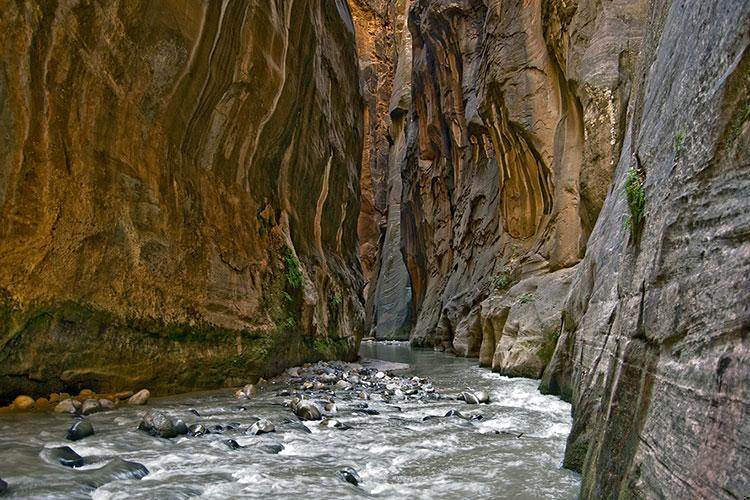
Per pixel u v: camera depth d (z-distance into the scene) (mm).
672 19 4406
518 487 4102
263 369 10172
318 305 14344
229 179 10586
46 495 3299
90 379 6992
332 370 12156
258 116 11195
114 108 7449
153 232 7992
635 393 2980
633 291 3521
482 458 4973
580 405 4852
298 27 13039
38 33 6328
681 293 2541
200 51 8922
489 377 12000
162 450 4809
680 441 2199
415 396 9102
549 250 14219
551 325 11281
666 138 3432
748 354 1827
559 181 13891
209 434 5543
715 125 2453
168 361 7996
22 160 6168
